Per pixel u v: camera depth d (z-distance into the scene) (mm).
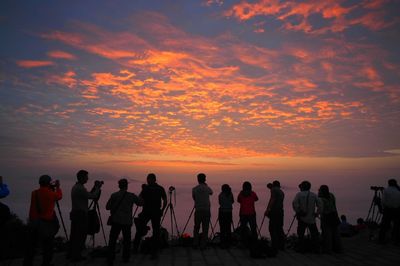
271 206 10953
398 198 11680
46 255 8211
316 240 10812
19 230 10648
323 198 10906
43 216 8078
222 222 11500
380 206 13047
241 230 11398
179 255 10344
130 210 9328
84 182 9664
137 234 10586
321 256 10312
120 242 12375
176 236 12445
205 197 11250
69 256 9758
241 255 10367
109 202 9266
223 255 10367
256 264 9234
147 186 10227
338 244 10734
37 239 8102
